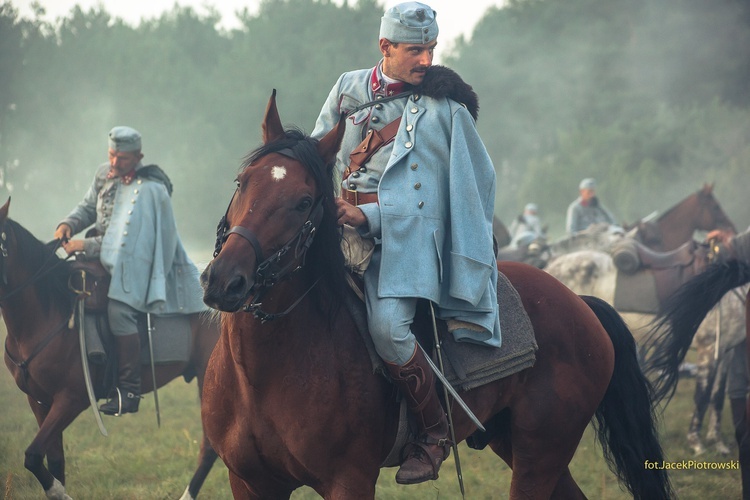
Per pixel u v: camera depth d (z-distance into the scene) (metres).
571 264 16.52
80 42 67.25
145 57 67.12
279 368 5.18
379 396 5.39
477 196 5.67
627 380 6.93
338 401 5.23
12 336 9.12
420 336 5.71
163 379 10.07
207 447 9.22
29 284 8.98
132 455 10.86
